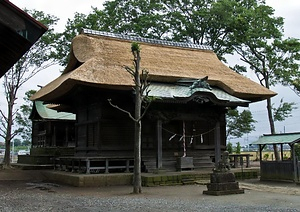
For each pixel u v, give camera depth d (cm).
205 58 2770
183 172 2131
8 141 3027
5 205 1245
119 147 2261
